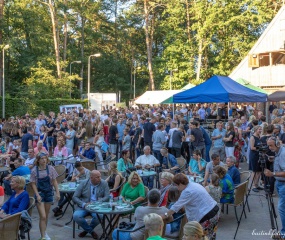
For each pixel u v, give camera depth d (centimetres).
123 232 662
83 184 791
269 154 935
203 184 919
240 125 1541
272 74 3178
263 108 3038
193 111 2458
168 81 4534
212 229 575
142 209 623
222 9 3878
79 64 5016
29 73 3991
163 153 1171
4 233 591
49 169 755
